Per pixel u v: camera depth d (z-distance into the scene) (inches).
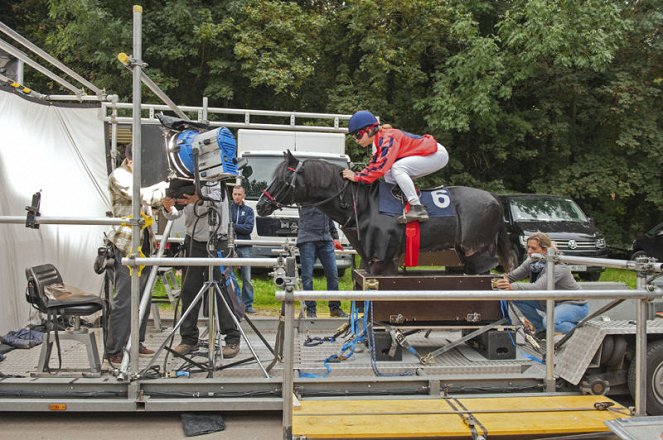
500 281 198.8
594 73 623.2
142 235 191.2
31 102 238.8
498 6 650.2
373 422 145.3
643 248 520.7
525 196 500.7
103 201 265.4
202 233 202.4
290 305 127.0
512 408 157.2
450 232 199.2
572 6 553.3
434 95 609.3
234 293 189.6
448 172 647.8
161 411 165.0
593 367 173.8
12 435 156.7
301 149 401.4
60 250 251.8
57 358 194.7
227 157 172.2
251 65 558.9
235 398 163.0
